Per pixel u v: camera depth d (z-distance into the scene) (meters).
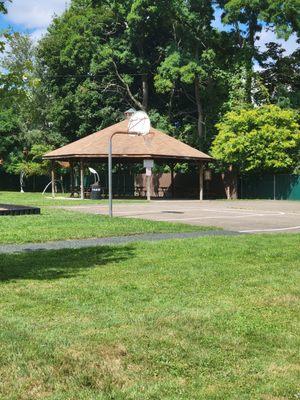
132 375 4.06
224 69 45.84
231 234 13.98
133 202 33.59
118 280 7.62
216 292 6.82
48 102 55.47
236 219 19.77
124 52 47.38
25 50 52.09
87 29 48.25
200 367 4.23
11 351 4.55
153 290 6.95
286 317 5.66
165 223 16.64
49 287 7.15
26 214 20.45
